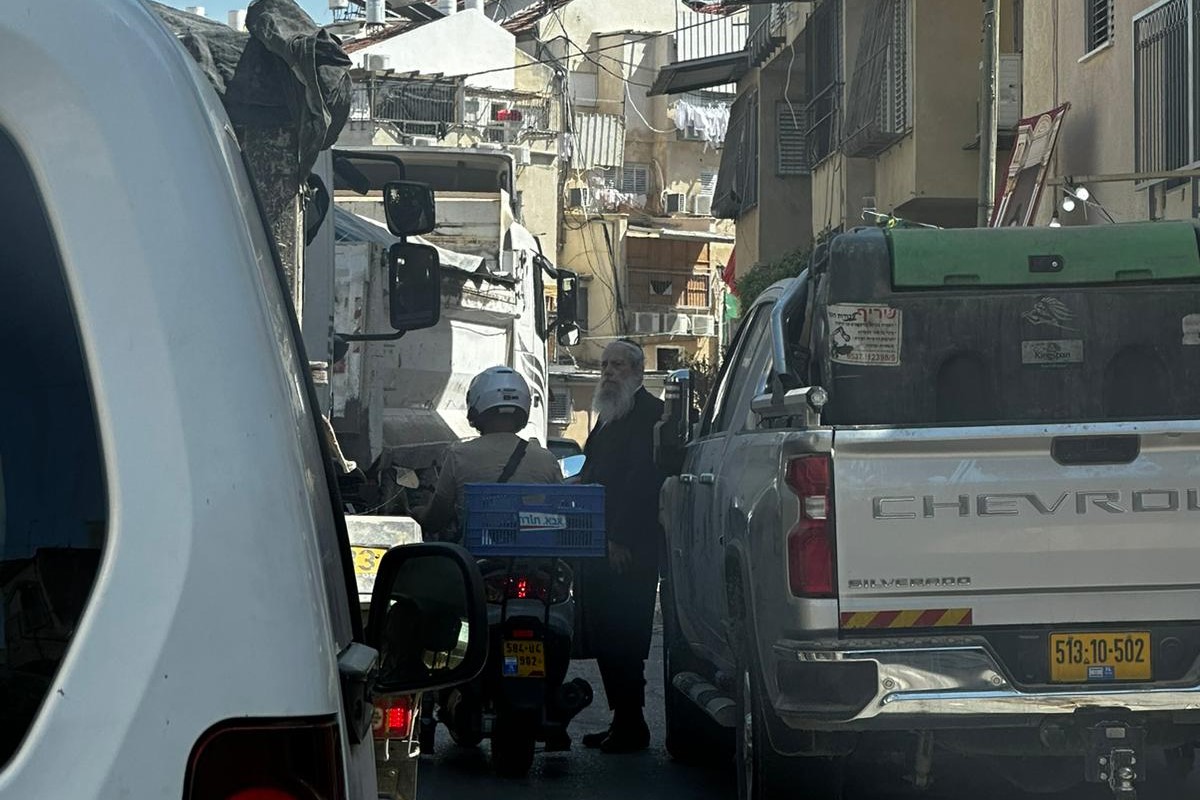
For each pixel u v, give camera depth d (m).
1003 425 7.27
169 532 2.37
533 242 22.56
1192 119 20.44
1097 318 7.95
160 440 2.39
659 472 11.38
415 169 26.64
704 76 47.59
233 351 2.45
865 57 33.00
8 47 2.42
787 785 7.67
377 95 65.31
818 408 7.33
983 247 7.89
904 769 8.02
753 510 7.78
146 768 2.32
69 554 2.36
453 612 3.52
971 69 30.28
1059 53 24.86
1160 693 7.18
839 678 7.13
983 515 7.23
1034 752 7.42
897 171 31.83
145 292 2.41
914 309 7.92
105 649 2.33
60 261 2.41
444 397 17.03
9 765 2.28
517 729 9.91
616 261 79.81
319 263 13.70
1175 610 7.29
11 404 2.39
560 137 73.00
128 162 2.44
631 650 11.19
